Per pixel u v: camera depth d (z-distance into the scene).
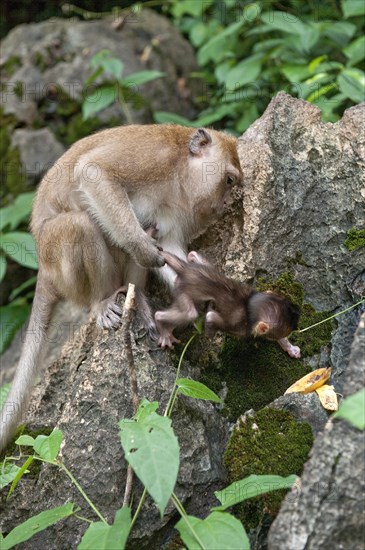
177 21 19.80
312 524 6.77
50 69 17.66
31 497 8.98
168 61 18.59
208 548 6.89
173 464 6.93
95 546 6.98
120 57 17.91
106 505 8.32
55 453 8.00
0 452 9.68
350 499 6.71
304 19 15.88
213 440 8.73
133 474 8.27
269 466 8.24
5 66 17.97
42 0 21.66
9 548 7.93
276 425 8.55
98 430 8.56
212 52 16.53
